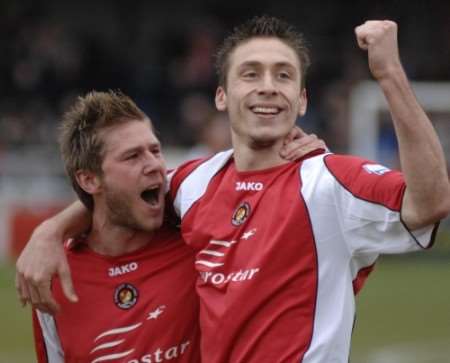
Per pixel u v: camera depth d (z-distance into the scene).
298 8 95.94
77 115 18.94
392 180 16.02
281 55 17.61
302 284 16.95
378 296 55.53
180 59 91.56
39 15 92.94
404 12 89.94
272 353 16.89
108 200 18.72
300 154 17.66
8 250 63.72
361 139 66.75
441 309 52.25
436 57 87.69
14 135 77.81
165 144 82.50
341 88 83.94
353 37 92.81
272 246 17.03
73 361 19.19
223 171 18.47
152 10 96.62
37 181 67.00
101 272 19.06
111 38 93.06
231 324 17.16
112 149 18.50
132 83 89.06
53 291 19.11
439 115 62.62
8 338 45.91
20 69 87.06
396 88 15.55
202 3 96.75
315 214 16.94
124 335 18.81
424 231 15.84
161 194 18.69
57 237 18.66
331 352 16.75
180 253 19.03
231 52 18.03
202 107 83.12
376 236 16.41
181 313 18.78
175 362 18.75
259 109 17.48
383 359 42.47
